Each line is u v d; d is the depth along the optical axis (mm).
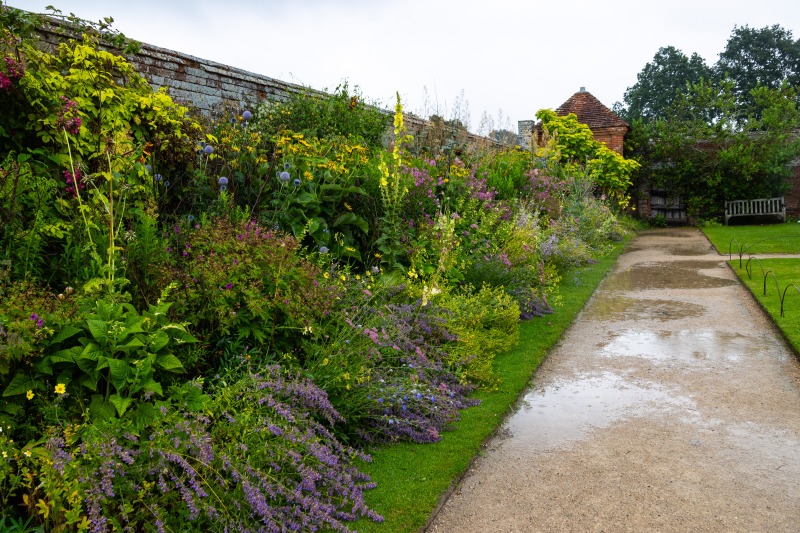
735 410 4445
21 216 3646
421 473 3516
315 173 6156
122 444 2600
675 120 24156
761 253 13016
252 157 5926
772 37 47594
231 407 3043
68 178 4105
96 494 2312
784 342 6145
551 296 8547
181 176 5363
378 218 6309
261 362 3582
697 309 7953
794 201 22906
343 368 3863
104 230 3891
